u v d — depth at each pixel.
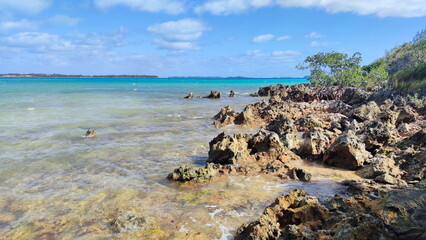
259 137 15.90
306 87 57.16
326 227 7.18
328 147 15.16
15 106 36.25
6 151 16.50
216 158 14.65
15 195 10.86
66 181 12.32
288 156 15.42
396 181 11.16
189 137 21.19
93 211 9.64
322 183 12.12
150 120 28.14
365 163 14.02
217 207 9.92
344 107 31.69
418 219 6.05
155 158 15.83
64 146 17.95
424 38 57.69
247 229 7.59
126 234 8.21
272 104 35.56
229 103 48.19
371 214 6.93
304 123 24.30
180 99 54.12
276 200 8.77
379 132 16.19
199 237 8.05
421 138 14.81
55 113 31.25
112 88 92.06
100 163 14.81
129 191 11.32
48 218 9.19
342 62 60.72
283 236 6.93
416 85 35.47
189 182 12.28
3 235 8.23
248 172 13.44
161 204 10.17
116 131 22.70
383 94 35.75
